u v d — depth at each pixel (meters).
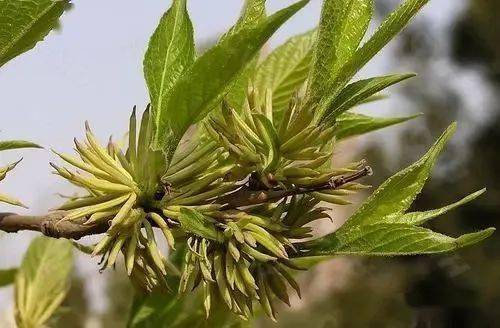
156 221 0.23
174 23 0.24
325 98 0.24
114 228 0.23
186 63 0.24
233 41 0.22
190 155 0.24
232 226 0.23
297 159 0.23
